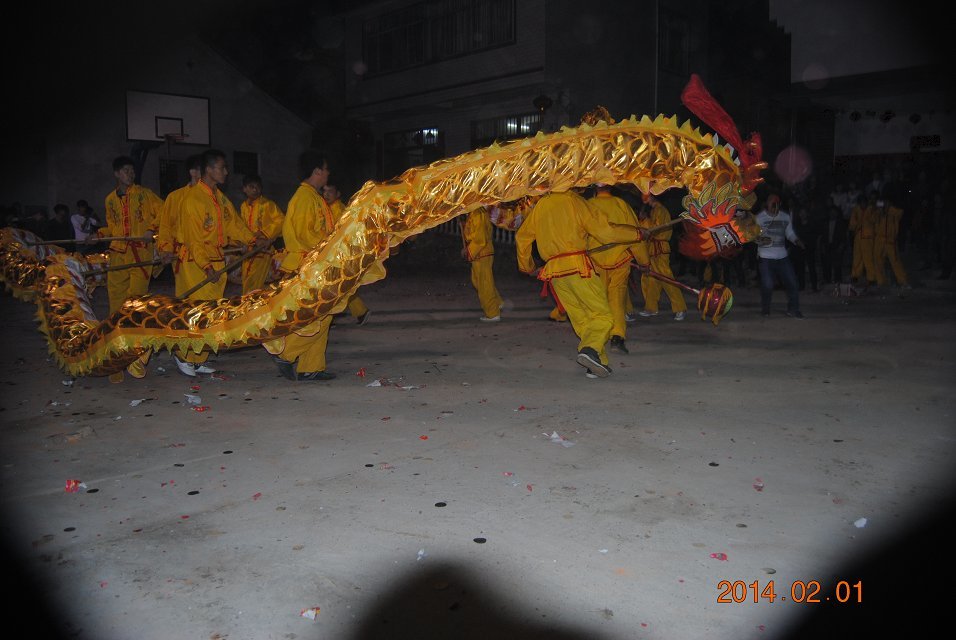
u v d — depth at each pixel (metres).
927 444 4.80
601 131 5.55
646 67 22.91
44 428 5.36
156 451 4.83
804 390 6.27
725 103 24.52
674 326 10.08
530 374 7.07
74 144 22.62
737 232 5.95
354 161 27.52
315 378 6.88
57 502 3.99
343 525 3.66
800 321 10.41
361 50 26.34
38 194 25.17
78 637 2.74
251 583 3.11
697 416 5.51
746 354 7.93
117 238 8.07
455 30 22.95
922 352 7.92
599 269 7.78
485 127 23.33
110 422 5.51
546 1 20.27
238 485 4.22
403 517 3.75
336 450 4.82
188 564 3.28
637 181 5.73
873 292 14.13
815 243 14.47
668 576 3.13
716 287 7.01
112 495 4.09
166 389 6.56
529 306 12.75
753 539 3.45
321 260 5.48
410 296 14.51
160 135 23.88
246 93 25.39
